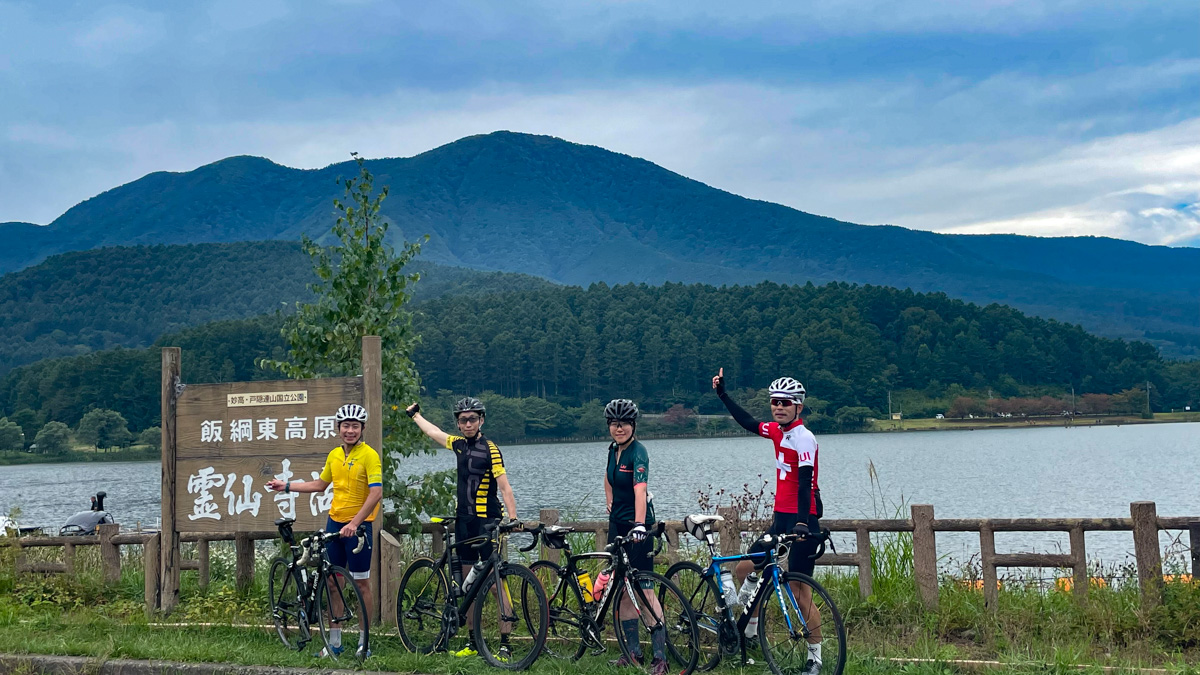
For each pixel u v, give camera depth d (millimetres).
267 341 144625
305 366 10664
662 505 32938
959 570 9625
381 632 8219
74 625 8688
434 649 7574
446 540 7832
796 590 6574
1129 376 188125
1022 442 117188
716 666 6875
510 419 138500
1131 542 19781
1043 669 6523
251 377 141000
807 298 191750
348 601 7691
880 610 8125
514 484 50031
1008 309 199500
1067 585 8711
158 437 130500
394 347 10766
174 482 9305
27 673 7379
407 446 10781
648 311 186000
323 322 10570
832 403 159125
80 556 11586
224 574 11031
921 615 7980
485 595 7359
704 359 163000
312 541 7840
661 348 163375
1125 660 6688
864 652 7086
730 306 189625
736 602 6887
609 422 7188
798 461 6590
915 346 178375
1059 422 165750
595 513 14297
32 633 8375
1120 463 73625
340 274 10539
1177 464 71062
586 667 6918
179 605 9445
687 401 160625
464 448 7793
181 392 9367
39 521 39812
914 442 121125
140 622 8750
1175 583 7535
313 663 7215
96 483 74812
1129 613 7504
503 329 173000
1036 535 21016
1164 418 178125
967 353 178125
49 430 125062
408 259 10781
